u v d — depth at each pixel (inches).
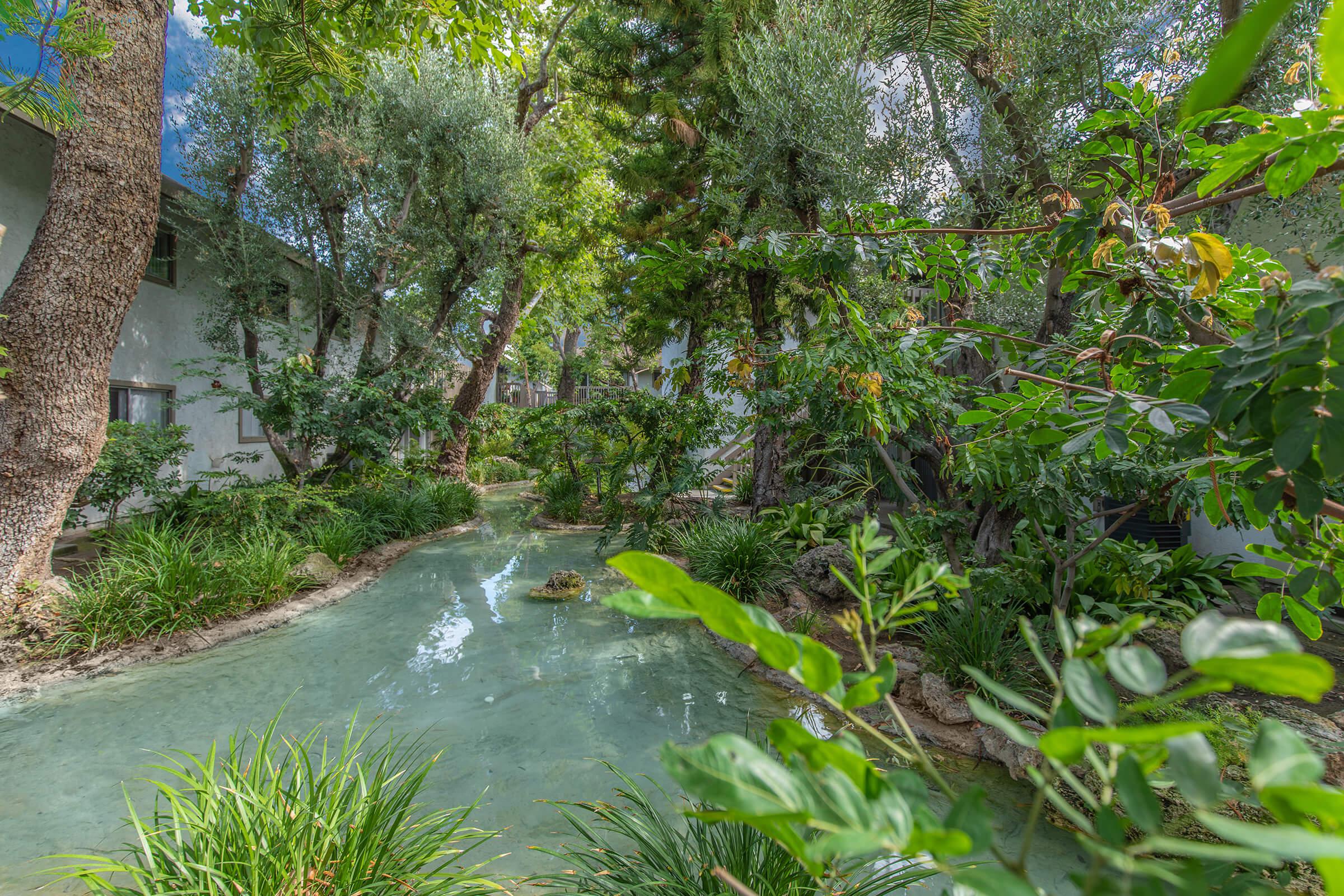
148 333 343.3
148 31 187.2
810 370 146.2
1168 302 65.2
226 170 319.6
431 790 114.9
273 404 305.9
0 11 87.0
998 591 148.2
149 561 203.9
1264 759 15.6
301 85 186.4
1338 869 12.4
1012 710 136.2
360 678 165.8
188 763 122.7
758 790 17.8
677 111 352.8
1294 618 54.0
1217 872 27.1
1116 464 111.7
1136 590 172.6
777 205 249.6
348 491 323.0
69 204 176.9
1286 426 34.9
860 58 207.0
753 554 231.0
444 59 374.6
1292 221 177.3
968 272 120.9
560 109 522.6
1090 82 168.9
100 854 97.0
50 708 145.9
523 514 453.1
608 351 893.2
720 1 315.0
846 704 20.3
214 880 70.0
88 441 185.2
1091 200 79.0
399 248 369.7
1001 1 166.6
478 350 478.0
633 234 407.5
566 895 80.4
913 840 16.1
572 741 133.6
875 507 241.1
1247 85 143.6
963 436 143.8
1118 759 17.5
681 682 166.4
